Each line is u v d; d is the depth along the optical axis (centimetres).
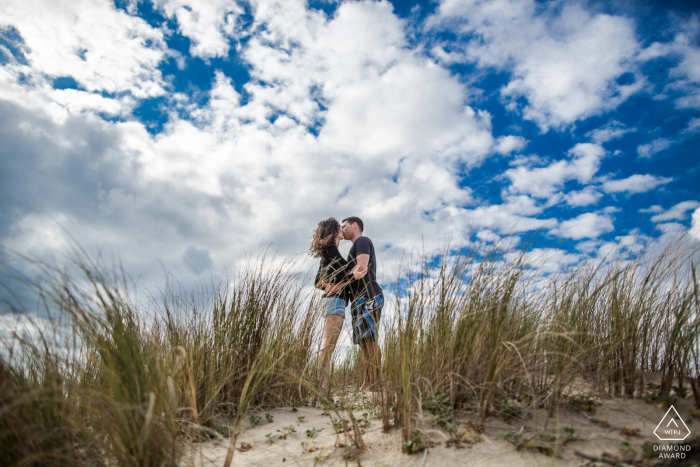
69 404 174
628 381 214
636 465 142
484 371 207
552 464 148
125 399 156
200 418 245
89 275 171
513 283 235
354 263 379
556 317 243
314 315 350
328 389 316
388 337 238
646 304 238
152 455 152
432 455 171
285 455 198
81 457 165
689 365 203
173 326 275
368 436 206
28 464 142
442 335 228
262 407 290
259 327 316
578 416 191
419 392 201
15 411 148
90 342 179
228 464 174
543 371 221
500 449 167
